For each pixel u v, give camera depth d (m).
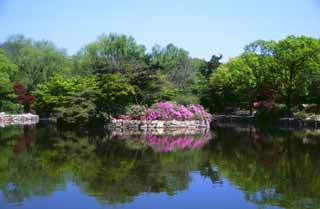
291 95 62.56
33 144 31.34
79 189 16.52
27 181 17.86
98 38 87.31
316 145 32.03
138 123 48.91
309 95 61.94
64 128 49.56
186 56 103.00
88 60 79.31
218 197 15.66
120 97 50.31
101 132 43.72
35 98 73.00
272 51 63.47
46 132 43.28
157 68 56.38
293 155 26.31
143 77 53.25
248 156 25.83
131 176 19.14
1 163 22.25
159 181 18.19
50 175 19.14
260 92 68.25
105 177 18.84
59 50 84.12
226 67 81.31
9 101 68.62
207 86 79.62
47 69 76.56
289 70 61.12
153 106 50.62
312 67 57.88
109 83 48.75
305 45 59.53
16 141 33.50
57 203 14.55
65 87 52.28
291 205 14.61
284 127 55.75
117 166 21.72
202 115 52.00
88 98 49.16
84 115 47.38
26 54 79.62
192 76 85.56
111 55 85.12
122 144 32.03
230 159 24.58
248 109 79.81
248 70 66.19
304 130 49.41
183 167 21.70
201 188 17.00
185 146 31.09
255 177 19.27
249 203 14.81
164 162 23.23
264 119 65.31
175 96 56.12
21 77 76.38
